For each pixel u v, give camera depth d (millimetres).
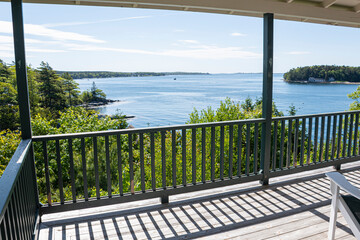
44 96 35656
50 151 16578
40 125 18953
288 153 3920
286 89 57312
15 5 2422
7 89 24219
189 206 3230
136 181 11570
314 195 3504
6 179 1698
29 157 2604
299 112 52500
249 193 3572
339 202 2330
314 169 4184
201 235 2672
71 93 37781
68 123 20078
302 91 54906
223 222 2895
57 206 2895
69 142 2842
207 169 10914
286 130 12352
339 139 4312
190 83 87875
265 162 3736
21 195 2107
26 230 2236
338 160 4328
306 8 3572
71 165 2885
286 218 2969
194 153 3348
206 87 88375
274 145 3801
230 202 3328
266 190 3656
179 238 2625
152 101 73000
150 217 2992
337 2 3719
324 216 3004
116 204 3258
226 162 11391
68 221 2896
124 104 70500
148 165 11516
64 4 2924
